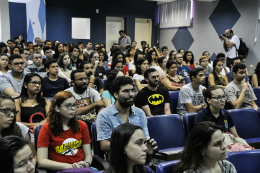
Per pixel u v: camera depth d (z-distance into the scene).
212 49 10.21
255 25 8.44
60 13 11.82
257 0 8.32
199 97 3.60
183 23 11.54
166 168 1.65
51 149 2.10
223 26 9.66
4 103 1.98
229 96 3.84
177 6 11.87
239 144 2.42
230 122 2.77
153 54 6.02
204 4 10.45
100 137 2.23
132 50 8.04
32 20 11.38
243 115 3.06
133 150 1.27
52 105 2.10
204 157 1.59
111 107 2.33
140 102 3.33
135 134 1.28
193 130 1.62
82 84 3.05
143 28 13.50
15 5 13.22
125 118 2.34
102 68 5.89
